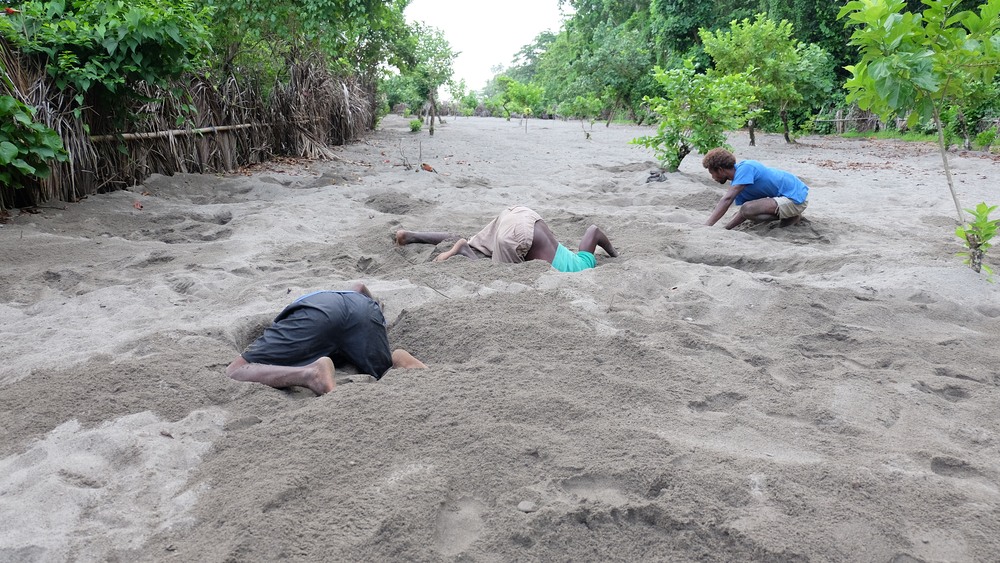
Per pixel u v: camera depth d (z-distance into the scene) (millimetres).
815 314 4633
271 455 2725
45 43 8258
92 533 2303
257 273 5586
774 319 4543
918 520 2408
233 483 2561
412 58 24266
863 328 4402
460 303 4562
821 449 2914
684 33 31625
